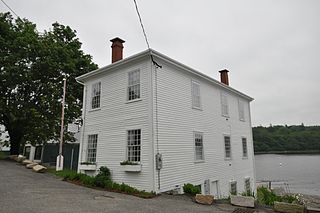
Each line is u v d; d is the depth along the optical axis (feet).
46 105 70.49
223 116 58.95
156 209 25.45
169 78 43.34
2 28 69.41
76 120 74.84
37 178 40.93
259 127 348.38
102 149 45.39
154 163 36.73
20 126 74.18
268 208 29.76
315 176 154.20
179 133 43.16
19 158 63.67
